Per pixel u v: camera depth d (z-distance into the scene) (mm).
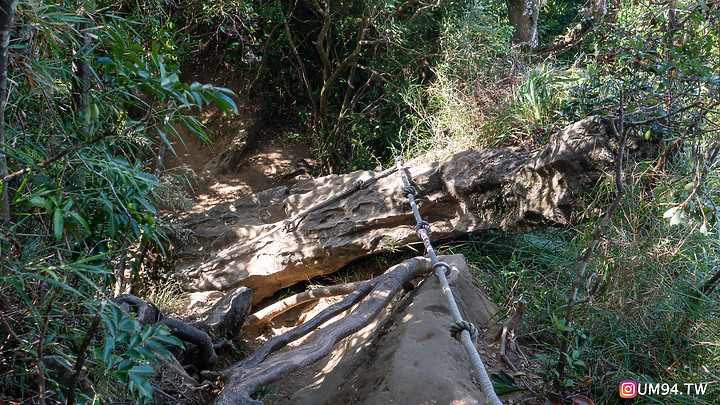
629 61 4367
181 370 3484
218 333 4371
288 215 6258
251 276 5746
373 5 7645
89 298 2225
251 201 6594
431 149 6547
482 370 2490
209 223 6438
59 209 1743
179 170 8922
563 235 5004
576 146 4309
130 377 1770
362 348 3781
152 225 2203
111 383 2504
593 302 3621
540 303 3994
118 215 2027
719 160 3979
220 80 9750
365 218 5578
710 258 3764
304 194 6297
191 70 9875
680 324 3389
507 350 3604
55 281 1676
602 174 4180
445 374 3012
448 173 5309
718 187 3770
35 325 2010
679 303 3473
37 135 2205
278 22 8742
